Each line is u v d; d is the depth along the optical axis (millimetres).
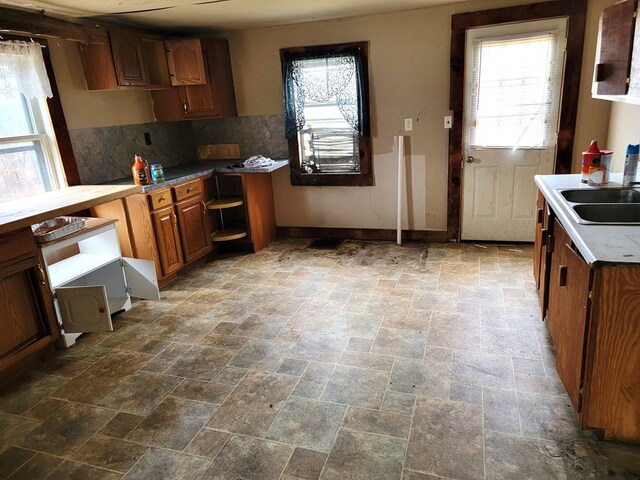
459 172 4223
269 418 2113
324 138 4543
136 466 1874
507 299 3170
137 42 3713
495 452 1837
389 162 4410
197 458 1897
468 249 4223
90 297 2717
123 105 3971
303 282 3689
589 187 2553
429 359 2510
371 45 4133
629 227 1866
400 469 1778
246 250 4555
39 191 3250
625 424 1759
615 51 2303
